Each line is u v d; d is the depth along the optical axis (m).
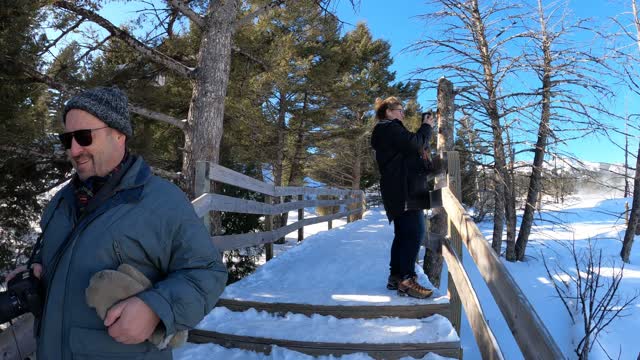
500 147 11.51
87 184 1.23
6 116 5.59
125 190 1.17
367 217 16.06
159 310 1.01
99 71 7.17
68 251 1.14
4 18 4.95
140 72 7.98
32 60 5.52
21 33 5.26
